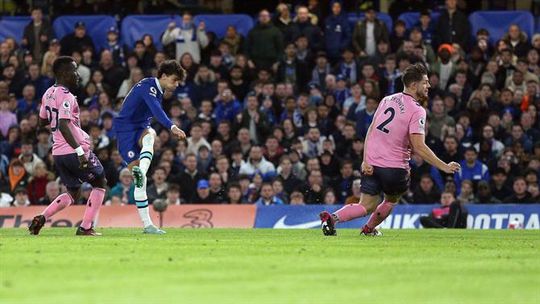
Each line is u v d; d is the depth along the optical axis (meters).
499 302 25.42
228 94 85.44
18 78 90.31
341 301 25.38
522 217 71.75
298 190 77.12
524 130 82.06
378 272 31.78
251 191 76.81
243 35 95.81
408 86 49.28
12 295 26.09
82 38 92.88
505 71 86.38
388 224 72.00
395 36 90.31
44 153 83.12
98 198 50.59
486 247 42.75
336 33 90.94
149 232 52.75
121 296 25.98
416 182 78.25
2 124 86.44
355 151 80.56
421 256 37.53
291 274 31.11
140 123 52.00
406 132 49.06
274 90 85.31
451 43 90.12
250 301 25.28
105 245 41.94
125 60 91.44
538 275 31.50
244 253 38.25
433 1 97.38
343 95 85.44
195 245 42.31
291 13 100.94
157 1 101.25
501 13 93.62
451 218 71.38
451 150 79.12
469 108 83.19
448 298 26.02
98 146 81.69
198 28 92.94
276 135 80.62
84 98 88.44
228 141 82.69
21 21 97.94
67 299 25.38
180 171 80.00
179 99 85.38
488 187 76.50
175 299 25.55
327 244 43.38
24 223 72.31
